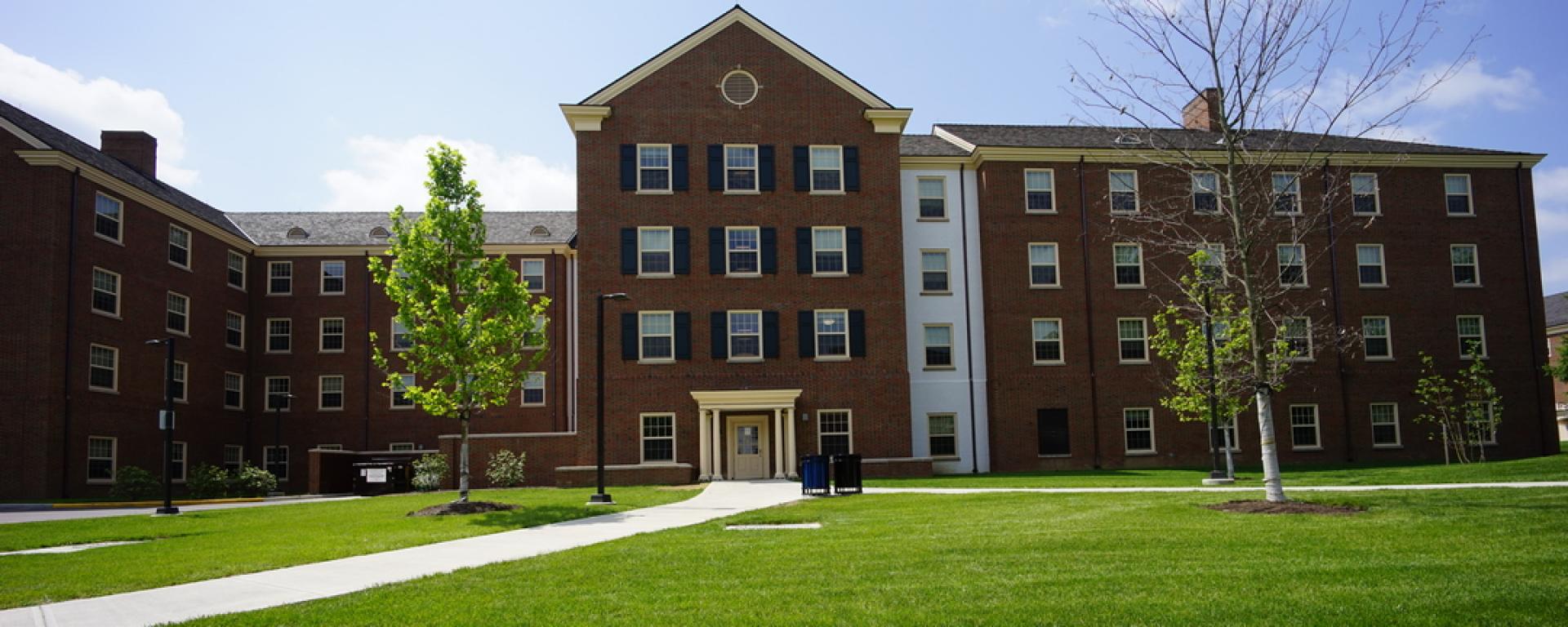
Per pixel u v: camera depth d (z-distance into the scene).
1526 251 43.91
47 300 35.38
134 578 13.07
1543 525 14.55
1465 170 43.94
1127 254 41.44
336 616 10.15
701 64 38.84
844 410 37.91
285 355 49.59
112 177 38.44
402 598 11.03
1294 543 13.55
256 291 50.00
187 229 44.06
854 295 38.50
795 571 12.27
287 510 26.12
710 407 36.72
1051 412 40.28
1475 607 9.58
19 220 35.78
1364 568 11.54
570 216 54.22
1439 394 42.00
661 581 11.76
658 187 38.16
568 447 37.25
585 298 37.47
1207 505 18.53
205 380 45.03
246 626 9.78
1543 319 43.56
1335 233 42.53
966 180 42.12
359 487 37.78
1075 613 9.55
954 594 10.59
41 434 34.81
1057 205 41.31
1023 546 13.98
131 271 39.91
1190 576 11.28
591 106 38.06
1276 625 9.02
